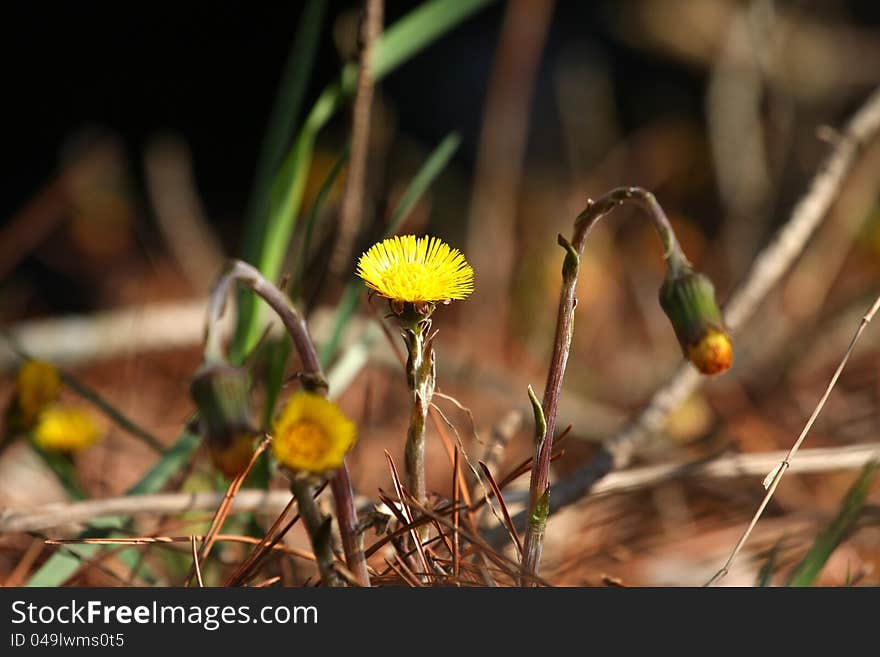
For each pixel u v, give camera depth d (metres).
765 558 0.62
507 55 1.23
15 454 0.74
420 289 0.47
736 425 0.88
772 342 1.03
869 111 0.68
